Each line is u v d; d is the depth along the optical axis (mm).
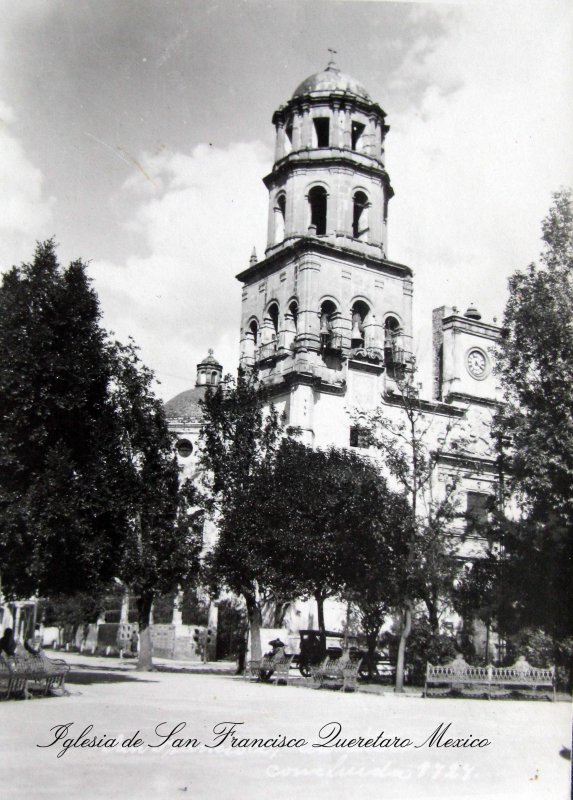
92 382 22719
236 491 36594
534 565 28734
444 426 50594
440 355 54906
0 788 9852
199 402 40188
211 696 21359
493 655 37000
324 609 44281
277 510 33531
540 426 27688
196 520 37875
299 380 46031
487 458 50031
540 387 28641
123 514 24234
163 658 49781
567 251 28703
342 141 51031
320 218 53938
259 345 51500
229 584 37031
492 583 31516
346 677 26391
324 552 31562
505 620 30719
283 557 33125
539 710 20391
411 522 29406
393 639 35594
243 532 34562
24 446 21516
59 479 21188
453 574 30750
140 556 33375
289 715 17266
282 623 43969
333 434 46844
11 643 20234
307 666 32531
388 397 48969
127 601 56531
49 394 21562
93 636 58438
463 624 38594
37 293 22109
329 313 49625
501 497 31906
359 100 51906
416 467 30812
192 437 60625
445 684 26328
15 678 18406
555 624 28562
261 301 52250
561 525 27219
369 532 30734
